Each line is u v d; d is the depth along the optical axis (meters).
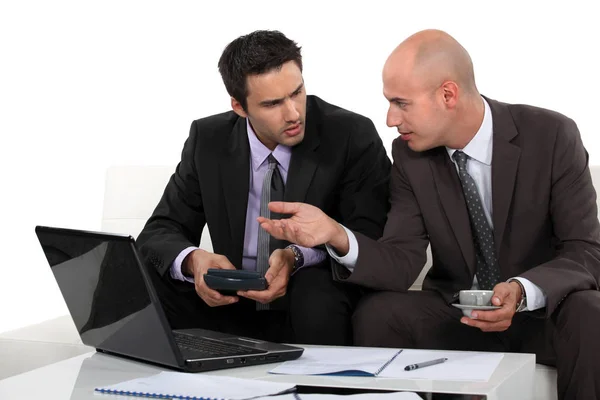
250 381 1.76
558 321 2.25
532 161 2.47
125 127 4.08
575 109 3.53
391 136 3.71
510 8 3.57
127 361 2.07
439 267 2.61
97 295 2.01
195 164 2.84
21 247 4.25
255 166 2.79
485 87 3.61
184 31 3.98
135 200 3.27
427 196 2.57
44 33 4.18
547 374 2.36
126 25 4.05
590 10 3.49
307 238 2.31
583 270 2.31
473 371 1.81
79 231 1.93
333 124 2.80
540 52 3.55
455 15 3.63
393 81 2.45
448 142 2.51
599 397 2.15
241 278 2.21
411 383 1.72
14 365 2.86
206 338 2.18
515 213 2.48
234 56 2.58
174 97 4.01
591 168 2.84
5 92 4.23
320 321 2.53
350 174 2.75
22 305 4.26
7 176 4.25
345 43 3.76
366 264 2.43
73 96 4.16
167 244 2.65
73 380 1.87
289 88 2.55
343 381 1.76
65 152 4.18
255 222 2.80
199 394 1.67
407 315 2.45
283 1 3.83
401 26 3.71
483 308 2.07
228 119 2.91
